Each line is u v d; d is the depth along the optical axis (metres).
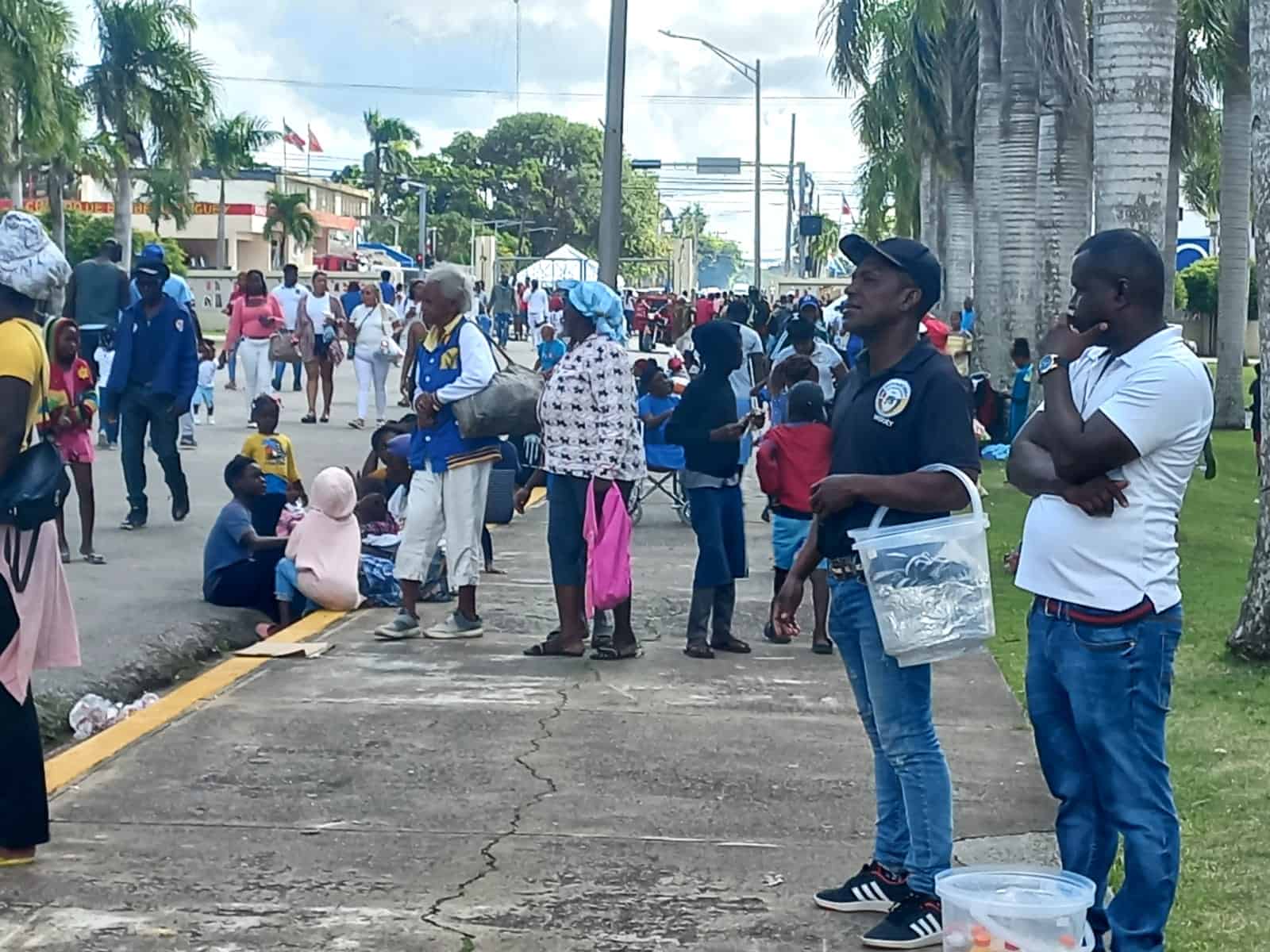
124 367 13.11
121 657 8.77
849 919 5.20
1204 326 55.69
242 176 90.12
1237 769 6.91
